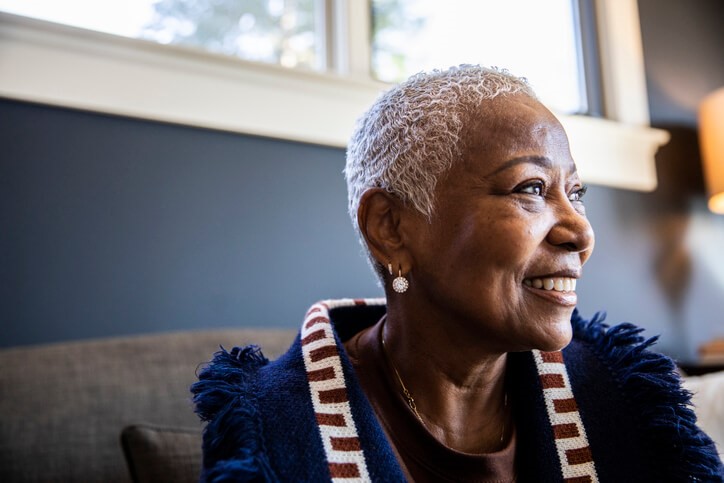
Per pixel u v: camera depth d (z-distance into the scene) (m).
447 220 0.73
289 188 1.56
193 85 1.46
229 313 1.44
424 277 0.75
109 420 1.07
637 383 0.83
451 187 0.73
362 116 0.84
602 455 0.81
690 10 2.45
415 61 1.93
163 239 1.40
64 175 1.33
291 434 0.71
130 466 0.93
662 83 2.30
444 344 0.76
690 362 1.98
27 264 1.27
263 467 0.66
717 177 2.10
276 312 1.50
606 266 2.01
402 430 0.77
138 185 1.39
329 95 1.62
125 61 1.40
